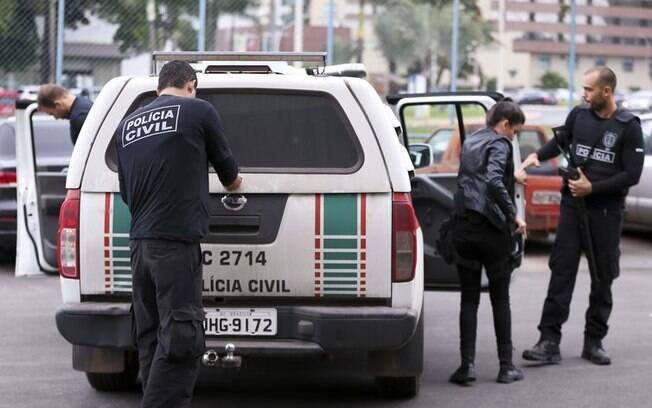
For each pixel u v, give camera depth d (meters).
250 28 40.56
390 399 14.55
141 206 11.61
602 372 16.23
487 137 14.99
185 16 38.56
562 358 17.19
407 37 46.41
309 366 16.66
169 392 11.46
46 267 18.80
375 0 46.03
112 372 14.13
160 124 11.61
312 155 12.66
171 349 11.36
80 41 37.28
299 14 41.88
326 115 12.72
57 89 17.94
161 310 11.49
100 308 12.51
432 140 29.44
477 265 15.26
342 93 12.70
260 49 40.94
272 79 12.82
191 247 11.55
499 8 62.94
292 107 12.76
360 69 17.66
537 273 27.02
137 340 11.95
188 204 11.50
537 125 31.17
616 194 16.58
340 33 45.00
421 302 13.48
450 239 15.18
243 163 12.69
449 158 26.78
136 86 12.75
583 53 67.31
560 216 16.80
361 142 12.60
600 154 16.39
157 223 11.45
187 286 11.49
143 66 38.16
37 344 17.95
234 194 12.51
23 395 14.66
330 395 14.79
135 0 38.03
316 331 12.39
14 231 25.30
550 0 75.44
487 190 14.75
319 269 12.52
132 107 12.71
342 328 12.34
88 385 15.25
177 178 11.48
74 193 12.65
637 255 31.05
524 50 76.56
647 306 22.31
